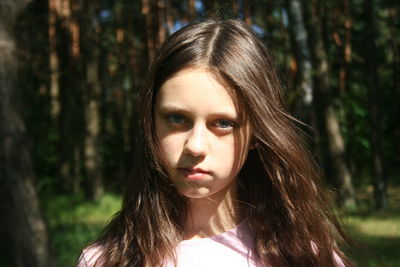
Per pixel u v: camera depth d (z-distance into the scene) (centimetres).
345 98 1234
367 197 1220
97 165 1223
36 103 1439
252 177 148
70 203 1135
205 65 120
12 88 412
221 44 124
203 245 135
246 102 123
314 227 143
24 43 1240
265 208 143
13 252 410
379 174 988
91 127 1227
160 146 125
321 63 983
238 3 596
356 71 1366
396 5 1451
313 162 153
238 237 137
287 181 139
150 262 134
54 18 1206
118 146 1575
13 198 407
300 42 834
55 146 1479
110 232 147
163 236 135
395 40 1471
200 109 118
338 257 147
